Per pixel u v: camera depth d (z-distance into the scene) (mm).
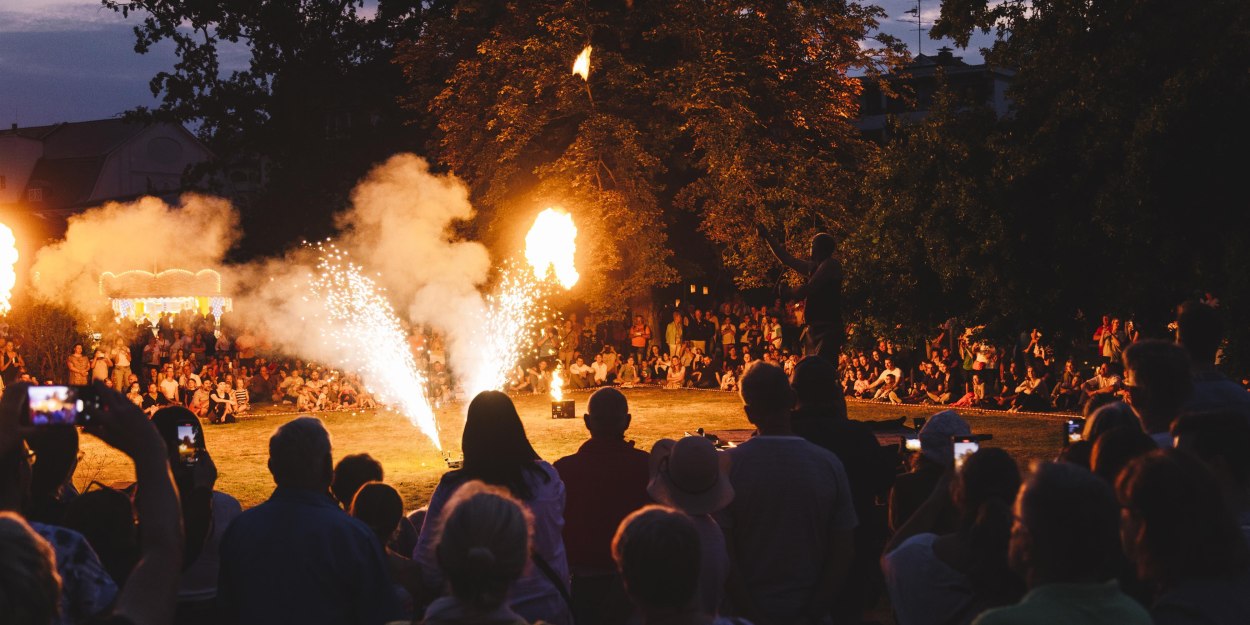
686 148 34562
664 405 28094
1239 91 14414
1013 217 16141
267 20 45750
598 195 31734
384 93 44906
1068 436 6516
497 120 33031
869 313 18328
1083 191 15961
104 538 4887
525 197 34531
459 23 35844
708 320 34781
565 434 22828
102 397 2994
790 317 30891
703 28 31688
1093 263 15891
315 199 44094
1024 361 26750
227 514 5641
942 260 16875
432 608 3299
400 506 5910
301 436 4707
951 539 4164
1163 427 5254
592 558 6047
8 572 2314
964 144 17078
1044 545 3061
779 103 32750
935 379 27297
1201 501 3312
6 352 29438
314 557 4523
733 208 31250
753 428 12922
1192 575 3338
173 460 5070
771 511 5281
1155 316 15602
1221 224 14938
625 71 31281
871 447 6320
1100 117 15539
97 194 72000
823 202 30562
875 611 8781
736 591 5230
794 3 32219
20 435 3014
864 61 33625
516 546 3244
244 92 47156
